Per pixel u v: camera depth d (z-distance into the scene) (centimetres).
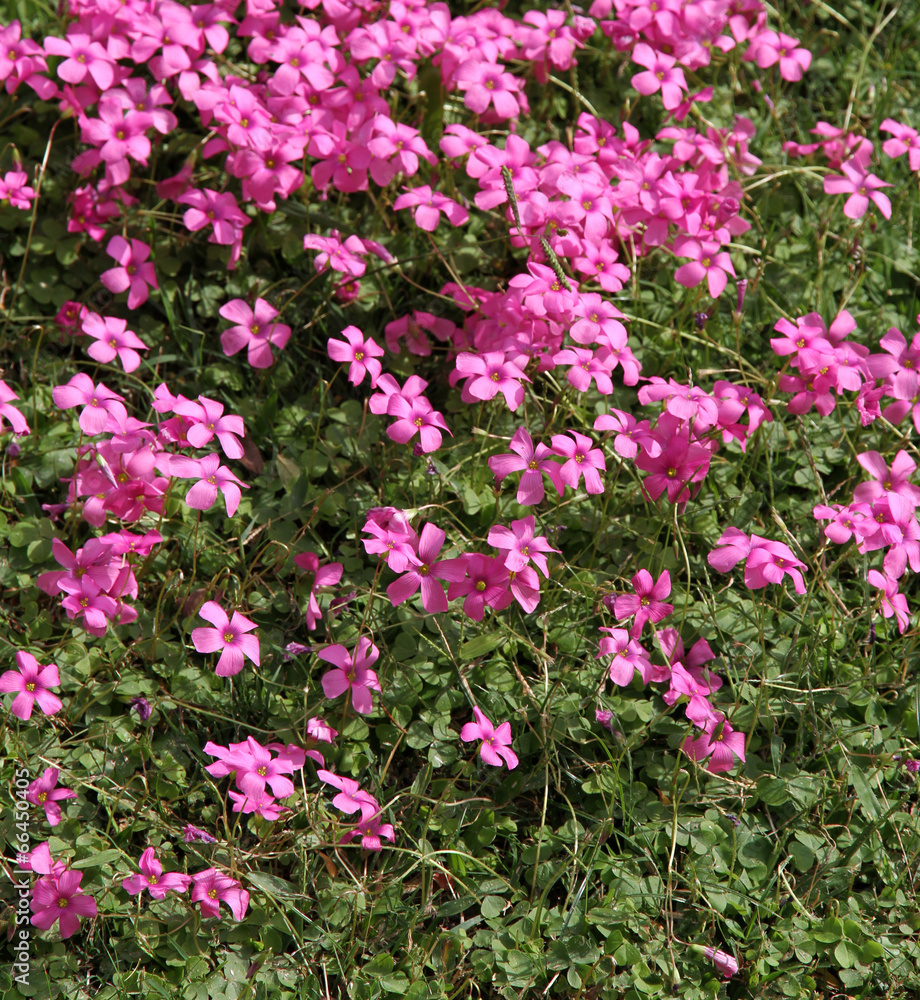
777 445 168
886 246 173
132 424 160
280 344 165
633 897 159
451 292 168
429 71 170
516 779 161
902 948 159
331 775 158
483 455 166
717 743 160
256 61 167
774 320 171
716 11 172
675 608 164
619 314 163
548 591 163
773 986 158
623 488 166
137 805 159
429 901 159
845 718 163
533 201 165
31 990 157
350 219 171
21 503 165
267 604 163
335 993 158
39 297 168
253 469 166
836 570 166
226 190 171
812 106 178
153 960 158
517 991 157
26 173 170
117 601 161
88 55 166
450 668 162
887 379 167
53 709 158
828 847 160
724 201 167
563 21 171
